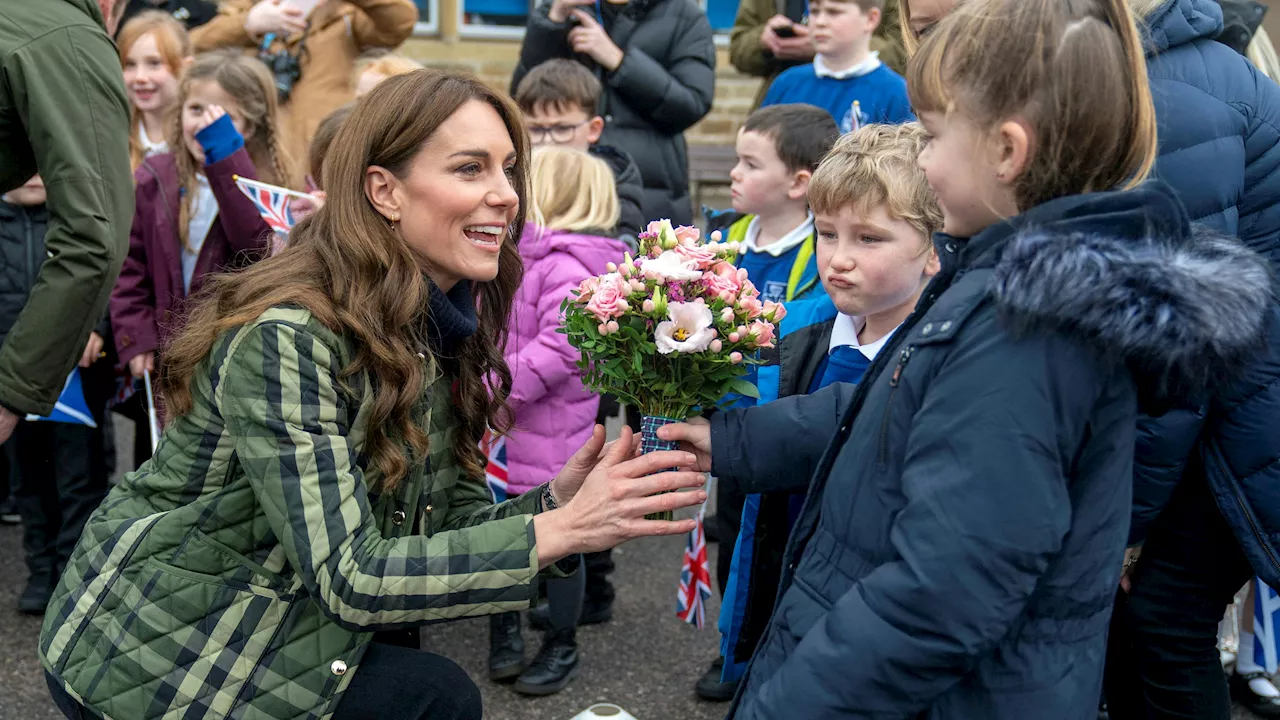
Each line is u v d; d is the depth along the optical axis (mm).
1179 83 2033
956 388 1354
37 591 3561
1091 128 1328
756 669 1606
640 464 1716
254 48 5203
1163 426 1977
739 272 1828
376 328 1663
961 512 1312
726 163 8047
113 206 2684
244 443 1600
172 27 4246
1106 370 1339
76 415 3354
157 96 4172
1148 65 2010
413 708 1773
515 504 1962
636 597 3748
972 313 1388
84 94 2645
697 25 4664
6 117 2635
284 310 1644
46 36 2619
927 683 1347
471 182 1718
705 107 4691
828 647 1385
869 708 1360
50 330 2643
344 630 1692
